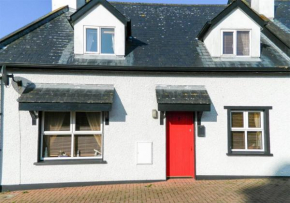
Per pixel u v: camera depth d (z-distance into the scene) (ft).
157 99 24.00
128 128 25.44
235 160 25.86
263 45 30.27
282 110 26.22
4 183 23.80
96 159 25.25
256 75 26.40
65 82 25.17
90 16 26.94
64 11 35.09
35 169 24.14
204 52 28.81
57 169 24.32
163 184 24.26
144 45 29.45
